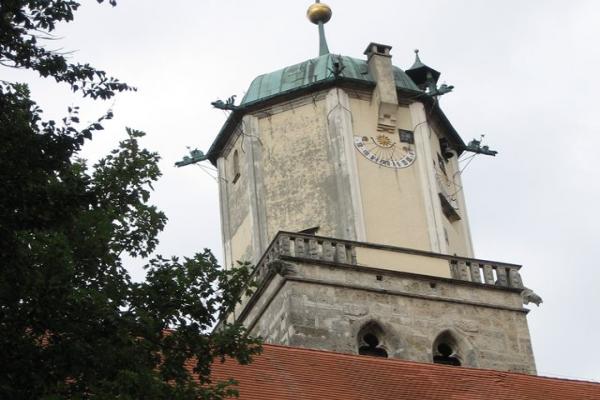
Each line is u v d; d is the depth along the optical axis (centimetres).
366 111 5347
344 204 5062
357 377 3459
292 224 5125
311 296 4641
